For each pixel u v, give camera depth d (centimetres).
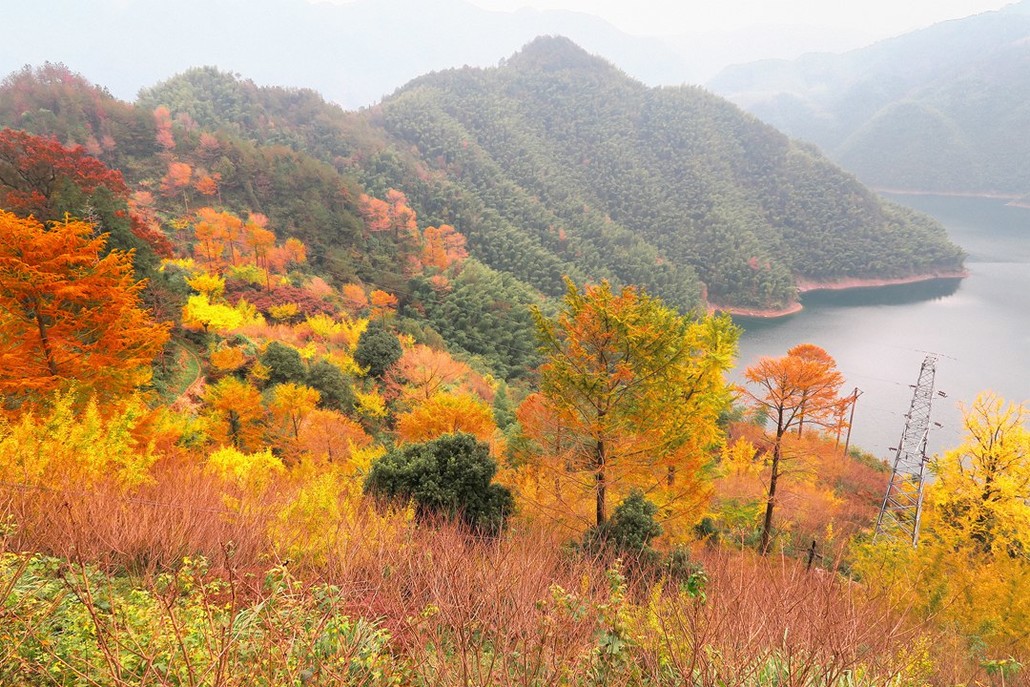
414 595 413
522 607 378
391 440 2370
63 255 1210
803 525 1825
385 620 390
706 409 1488
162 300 2628
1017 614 913
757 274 13250
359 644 322
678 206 18112
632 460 1133
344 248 7456
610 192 19088
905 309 12481
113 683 274
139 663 297
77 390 1229
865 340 9631
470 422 1883
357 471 1423
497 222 13138
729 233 15950
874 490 2753
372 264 7556
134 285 1378
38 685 287
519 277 11256
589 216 15962
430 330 5728
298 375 2759
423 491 1063
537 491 1235
